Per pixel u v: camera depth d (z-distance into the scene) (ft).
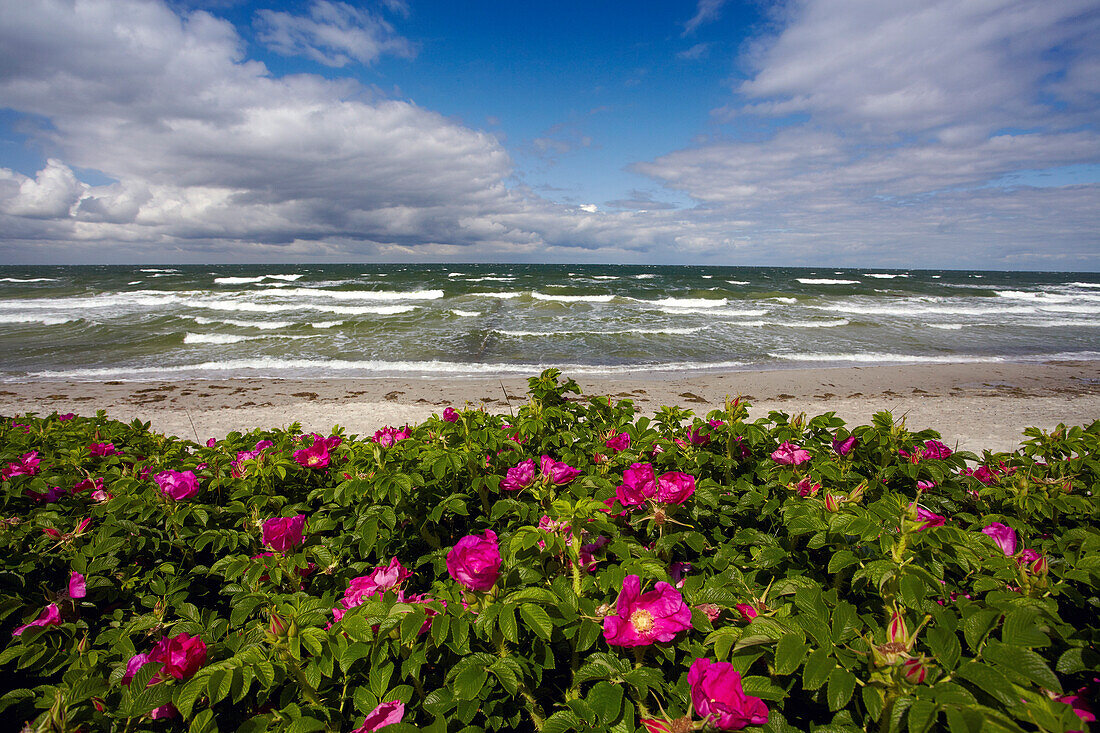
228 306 95.09
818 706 4.66
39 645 5.45
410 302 103.55
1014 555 5.80
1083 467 8.55
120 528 6.86
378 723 4.38
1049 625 4.33
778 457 8.25
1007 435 29.04
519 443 9.13
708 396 40.27
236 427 32.17
